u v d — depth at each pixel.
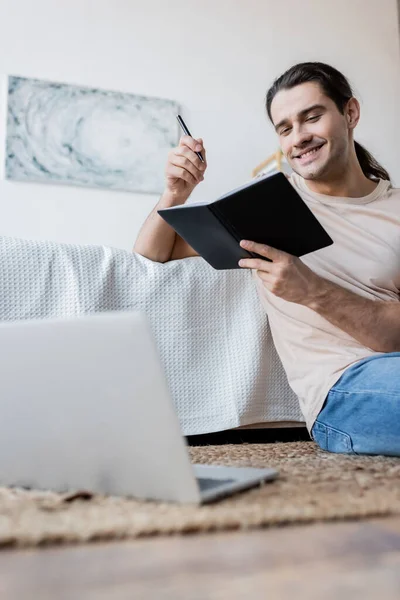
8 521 0.68
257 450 1.46
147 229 1.75
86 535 0.64
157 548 0.62
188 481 0.76
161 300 1.68
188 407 1.66
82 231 3.32
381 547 0.62
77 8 3.41
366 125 3.87
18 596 0.49
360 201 1.59
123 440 0.79
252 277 1.77
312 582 0.52
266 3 3.75
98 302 1.60
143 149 3.44
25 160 3.24
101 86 3.42
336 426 1.41
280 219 1.21
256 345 1.74
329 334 1.49
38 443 0.85
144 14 3.52
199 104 3.58
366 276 1.51
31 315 1.56
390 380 1.30
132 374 0.76
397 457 1.31
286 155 1.66
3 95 3.26
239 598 0.48
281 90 1.62
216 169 3.58
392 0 4.02
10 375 0.84
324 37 3.85
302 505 0.76
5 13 3.29
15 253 1.57
